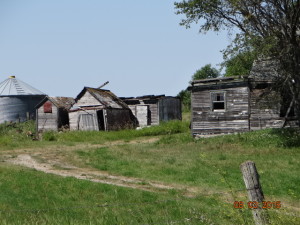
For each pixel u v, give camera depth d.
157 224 7.91
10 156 20.89
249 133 24.97
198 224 7.85
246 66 23.62
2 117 50.78
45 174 14.53
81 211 9.37
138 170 16.53
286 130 23.52
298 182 13.29
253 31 23.23
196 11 25.34
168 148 23.58
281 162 16.94
